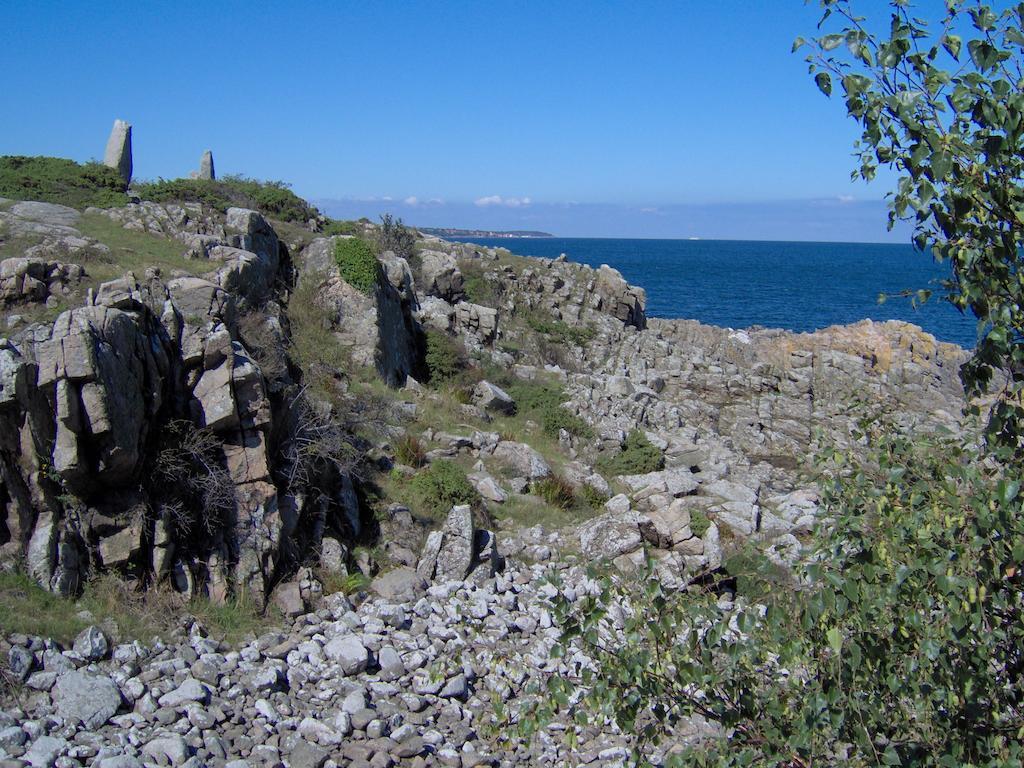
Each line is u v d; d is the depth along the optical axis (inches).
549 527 721.0
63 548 446.0
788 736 232.1
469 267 1776.6
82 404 446.0
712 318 3319.4
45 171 1123.3
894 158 209.2
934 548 222.8
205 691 401.4
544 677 459.5
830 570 232.5
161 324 540.7
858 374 1594.5
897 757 208.5
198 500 515.2
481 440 871.1
